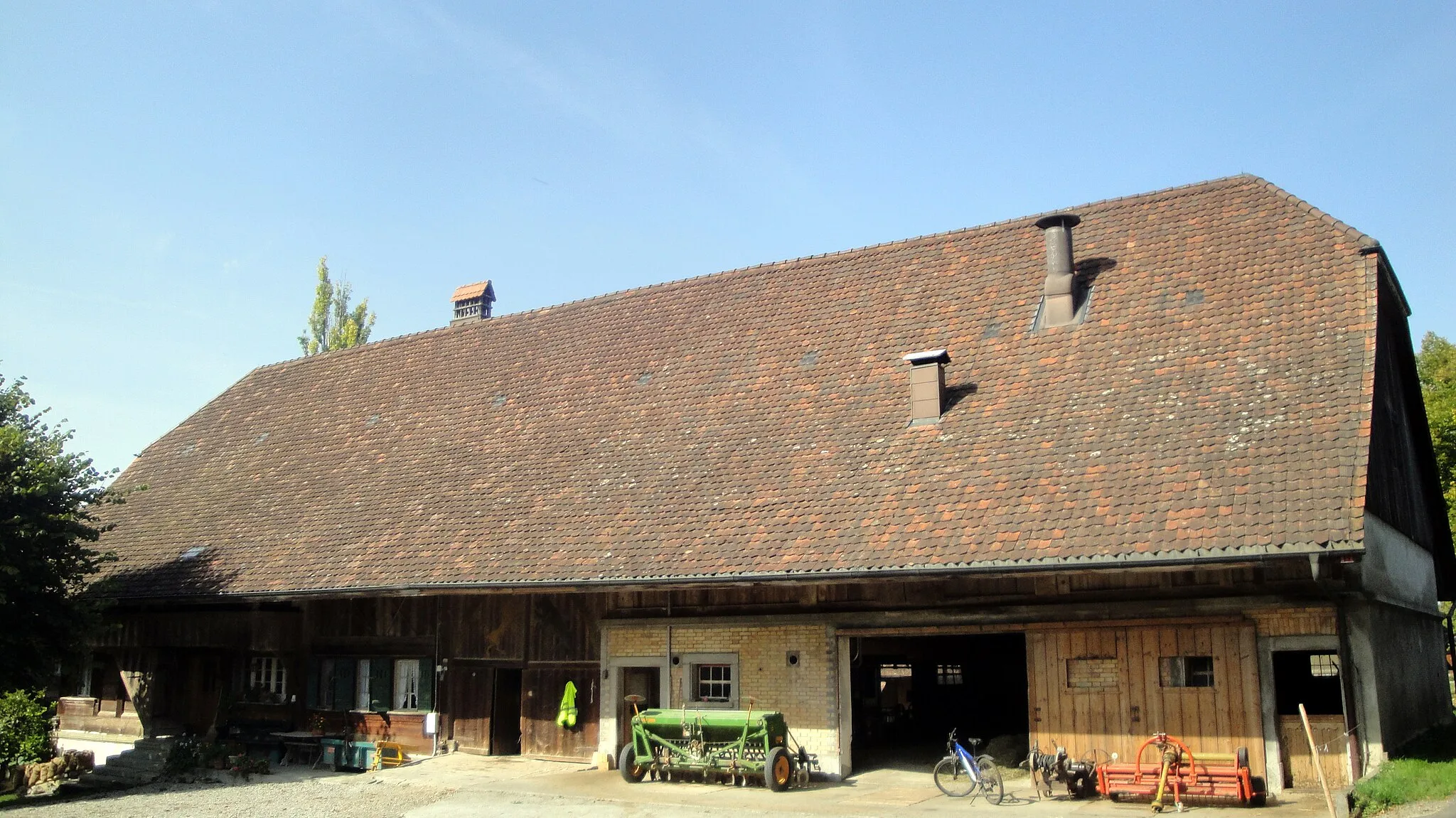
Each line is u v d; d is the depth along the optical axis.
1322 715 14.30
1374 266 17.00
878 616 17.39
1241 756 14.10
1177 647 15.12
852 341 21.70
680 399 22.45
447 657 22.50
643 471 20.67
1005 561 14.95
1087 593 15.82
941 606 16.89
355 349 31.38
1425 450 21.41
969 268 22.11
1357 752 14.01
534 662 21.31
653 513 19.30
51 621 21.47
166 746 23.83
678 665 19.31
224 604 24.70
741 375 22.33
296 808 17.75
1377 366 16.36
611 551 18.67
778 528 17.59
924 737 21.83
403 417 26.69
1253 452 14.97
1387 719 14.98
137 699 26.19
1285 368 16.17
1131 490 15.27
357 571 21.25
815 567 16.33
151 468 30.27
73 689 27.97
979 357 19.64
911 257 23.34
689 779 17.97
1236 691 14.60
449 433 25.09
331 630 24.17
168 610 25.62
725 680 18.92
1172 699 15.04
